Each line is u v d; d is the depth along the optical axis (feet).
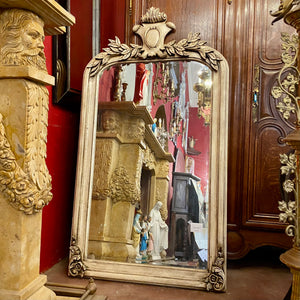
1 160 2.87
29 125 2.93
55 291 3.75
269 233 4.96
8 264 2.95
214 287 4.09
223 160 4.34
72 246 4.54
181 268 4.28
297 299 3.36
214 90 4.51
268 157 4.99
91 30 5.94
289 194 4.85
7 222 2.95
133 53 4.87
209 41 5.20
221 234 4.20
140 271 4.34
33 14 3.01
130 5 5.32
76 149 5.56
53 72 4.61
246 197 5.03
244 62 5.12
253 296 4.03
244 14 5.14
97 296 3.71
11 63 2.89
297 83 3.59
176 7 5.29
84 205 4.67
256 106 5.05
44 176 3.14
